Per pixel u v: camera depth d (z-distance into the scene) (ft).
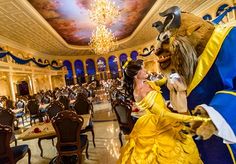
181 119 2.96
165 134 4.35
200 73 2.85
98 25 42.63
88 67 80.43
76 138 10.52
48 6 33.12
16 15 32.40
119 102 11.89
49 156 14.14
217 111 2.30
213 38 2.77
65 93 38.29
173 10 2.88
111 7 32.65
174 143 4.21
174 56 2.91
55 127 10.40
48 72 61.98
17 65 42.04
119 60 80.53
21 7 30.12
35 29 40.22
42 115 25.26
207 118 2.31
